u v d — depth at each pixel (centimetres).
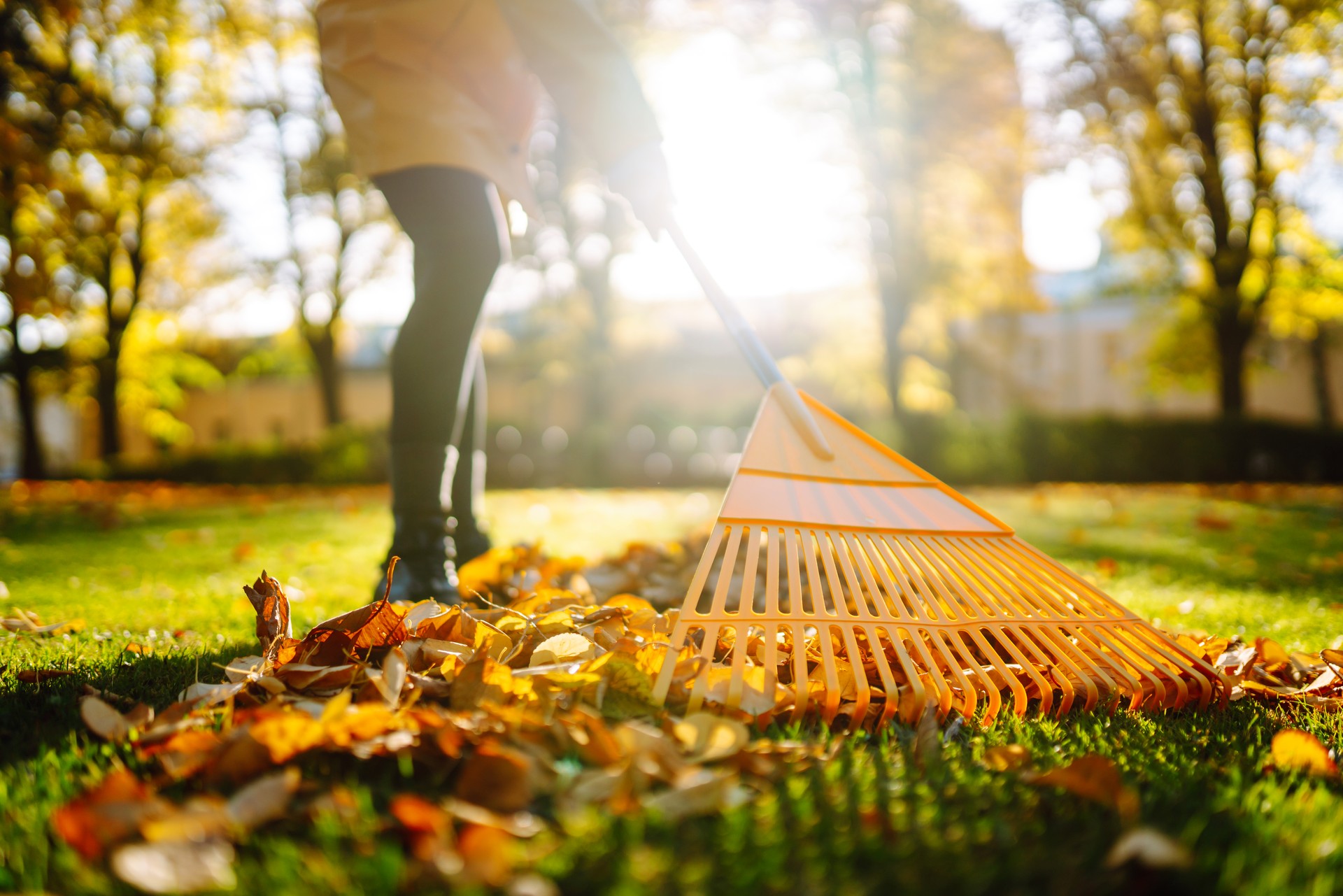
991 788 104
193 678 155
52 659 168
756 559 151
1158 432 1602
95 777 102
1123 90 1557
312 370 2395
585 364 1816
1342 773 115
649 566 263
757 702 124
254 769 101
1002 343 2123
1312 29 1505
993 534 178
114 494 1170
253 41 1594
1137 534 552
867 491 180
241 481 1612
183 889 76
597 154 216
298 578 320
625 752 101
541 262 1712
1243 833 93
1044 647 172
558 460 1766
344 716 104
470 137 213
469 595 214
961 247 1705
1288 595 304
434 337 207
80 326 1806
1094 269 2202
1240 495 1079
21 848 85
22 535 564
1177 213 1642
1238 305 1630
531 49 212
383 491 1308
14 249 947
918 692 130
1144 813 98
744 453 178
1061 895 79
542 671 126
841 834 89
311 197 1717
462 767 102
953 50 1612
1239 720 143
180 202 1681
